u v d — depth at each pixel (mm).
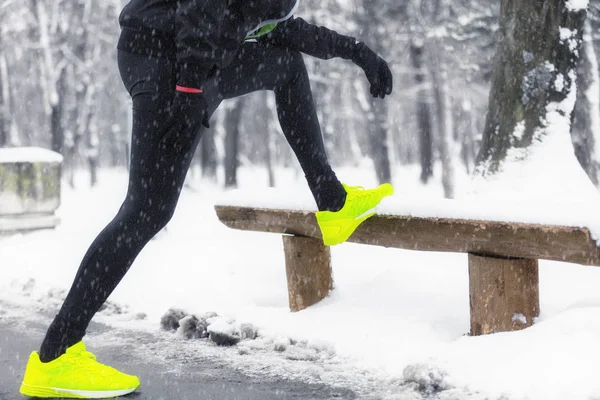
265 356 4062
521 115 6289
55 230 10055
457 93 29375
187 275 6086
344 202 3760
